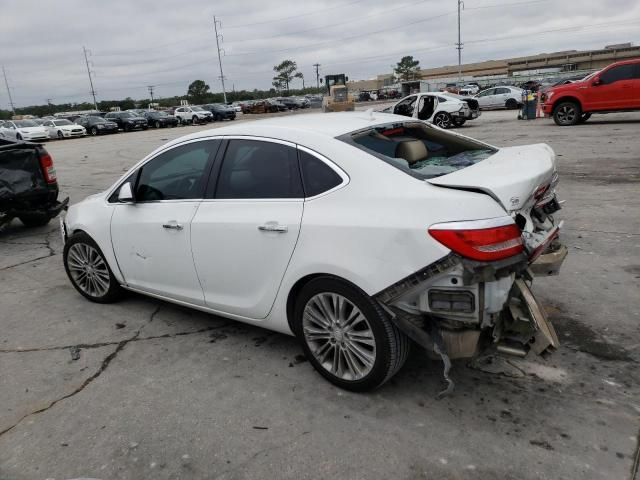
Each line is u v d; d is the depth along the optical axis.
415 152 3.16
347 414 2.92
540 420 2.76
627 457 2.47
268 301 3.32
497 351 2.78
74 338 4.07
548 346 2.66
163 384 3.34
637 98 15.68
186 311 4.44
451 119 19.91
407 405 2.96
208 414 3.00
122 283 4.41
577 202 7.13
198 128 36.47
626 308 3.94
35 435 2.90
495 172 2.81
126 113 39.06
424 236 2.57
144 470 2.59
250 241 3.27
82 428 2.94
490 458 2.52
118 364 3.62
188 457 2.66
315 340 3.20
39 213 7.30
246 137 3.44
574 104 16.83
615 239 5.51
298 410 2.98
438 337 2.71
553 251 3.41
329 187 2.99
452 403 2.96
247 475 2.51
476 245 2.47
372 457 2.58
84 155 20.17
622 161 9.87
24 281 5.51
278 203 3.18
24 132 31.42
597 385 3.04
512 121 21.67
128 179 4.20
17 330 4.28
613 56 88.31
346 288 2.88
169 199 3.86
